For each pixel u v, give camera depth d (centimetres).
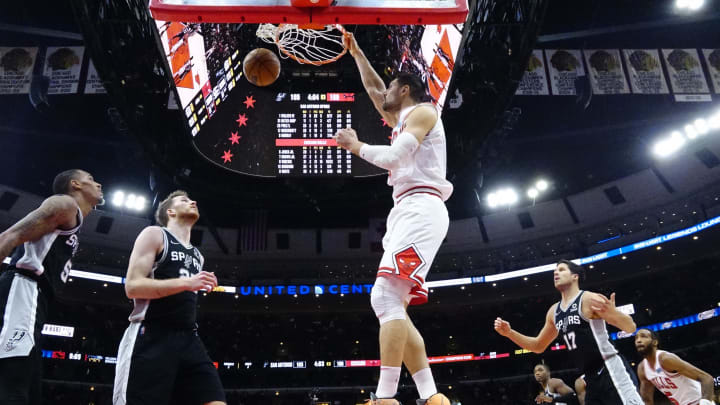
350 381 3466
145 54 1511
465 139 1934
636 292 3272
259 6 412
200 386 336
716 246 2855
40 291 343
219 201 2269
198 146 1633
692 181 2809
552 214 3159
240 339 3512
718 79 2042
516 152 2984
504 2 1442
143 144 1725
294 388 3325
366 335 3547
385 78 1944
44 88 1922
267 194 2212
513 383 3288
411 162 317
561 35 2084
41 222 338
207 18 415
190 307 348
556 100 2628
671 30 2400
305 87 2022
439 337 3544
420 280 289
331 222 3306
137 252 338
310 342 3538
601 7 2312
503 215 3219
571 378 3136
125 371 315
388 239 312
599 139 2895
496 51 1570
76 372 3109
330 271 3303
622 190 3016
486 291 3278
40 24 2212
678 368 602
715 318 2978
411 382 3288
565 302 487
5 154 2784
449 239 3266
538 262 3131
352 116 1734
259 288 3150
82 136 2603
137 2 1299
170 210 386
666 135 2817
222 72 1608
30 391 332
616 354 453
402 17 423
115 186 2948
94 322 3272
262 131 1722
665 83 2039
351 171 1708
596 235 3109
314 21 423
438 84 1448
